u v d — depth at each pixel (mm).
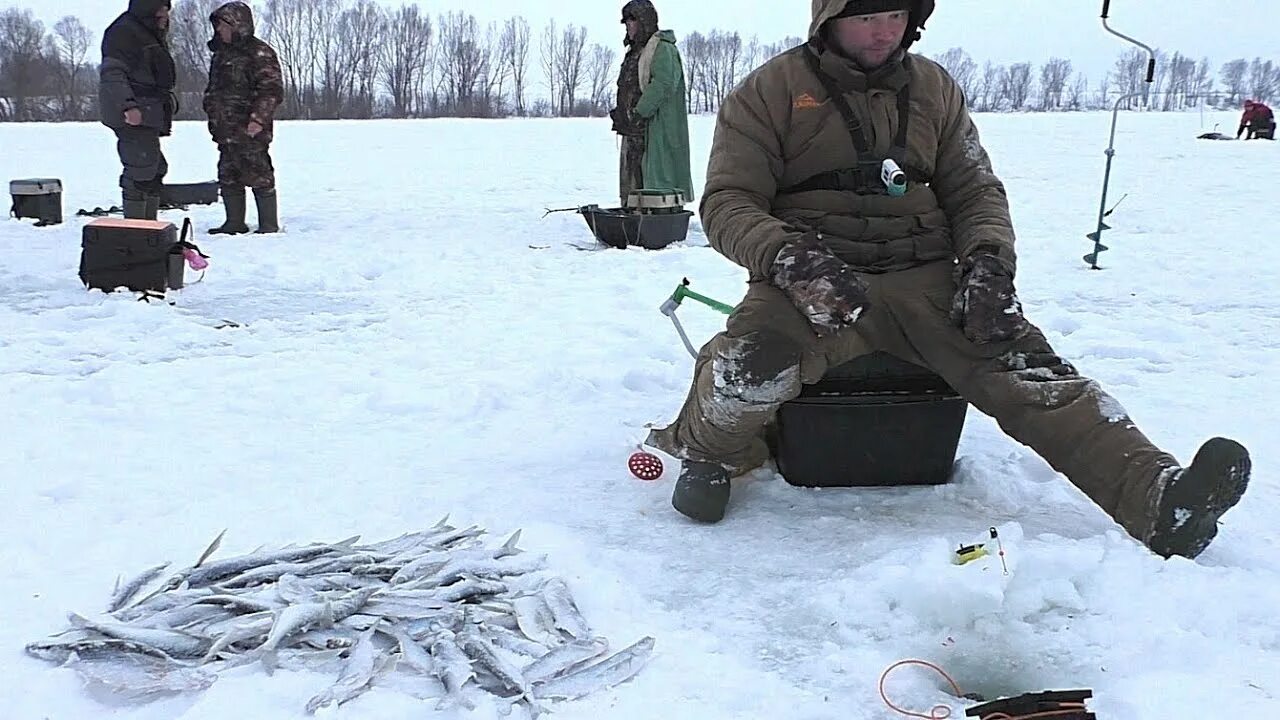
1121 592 2598
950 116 3371
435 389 4734
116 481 3537
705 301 3762
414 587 2689
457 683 2264
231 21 9656
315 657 2381
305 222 10883
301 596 2604
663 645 2490
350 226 10594
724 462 3262
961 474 3529
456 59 88438
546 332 5969
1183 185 14930
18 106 71812
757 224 3061
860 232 3230
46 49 76312
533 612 2574
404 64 85188
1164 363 5270
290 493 3438
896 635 2533
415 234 10039
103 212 11164
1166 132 30094
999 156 20516
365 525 3182
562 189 14820
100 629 2457
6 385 4680
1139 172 17047
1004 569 2664
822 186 3266
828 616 2619
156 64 9484
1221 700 2176
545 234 10133
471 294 7145
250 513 3264
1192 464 2682
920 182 3344
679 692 2295
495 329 6047
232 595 2607
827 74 3244
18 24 74938
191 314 6395
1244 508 3254
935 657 2449
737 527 3178
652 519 3250
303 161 19859
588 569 2844
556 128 35250
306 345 5645
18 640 2473
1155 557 2740
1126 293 7184
